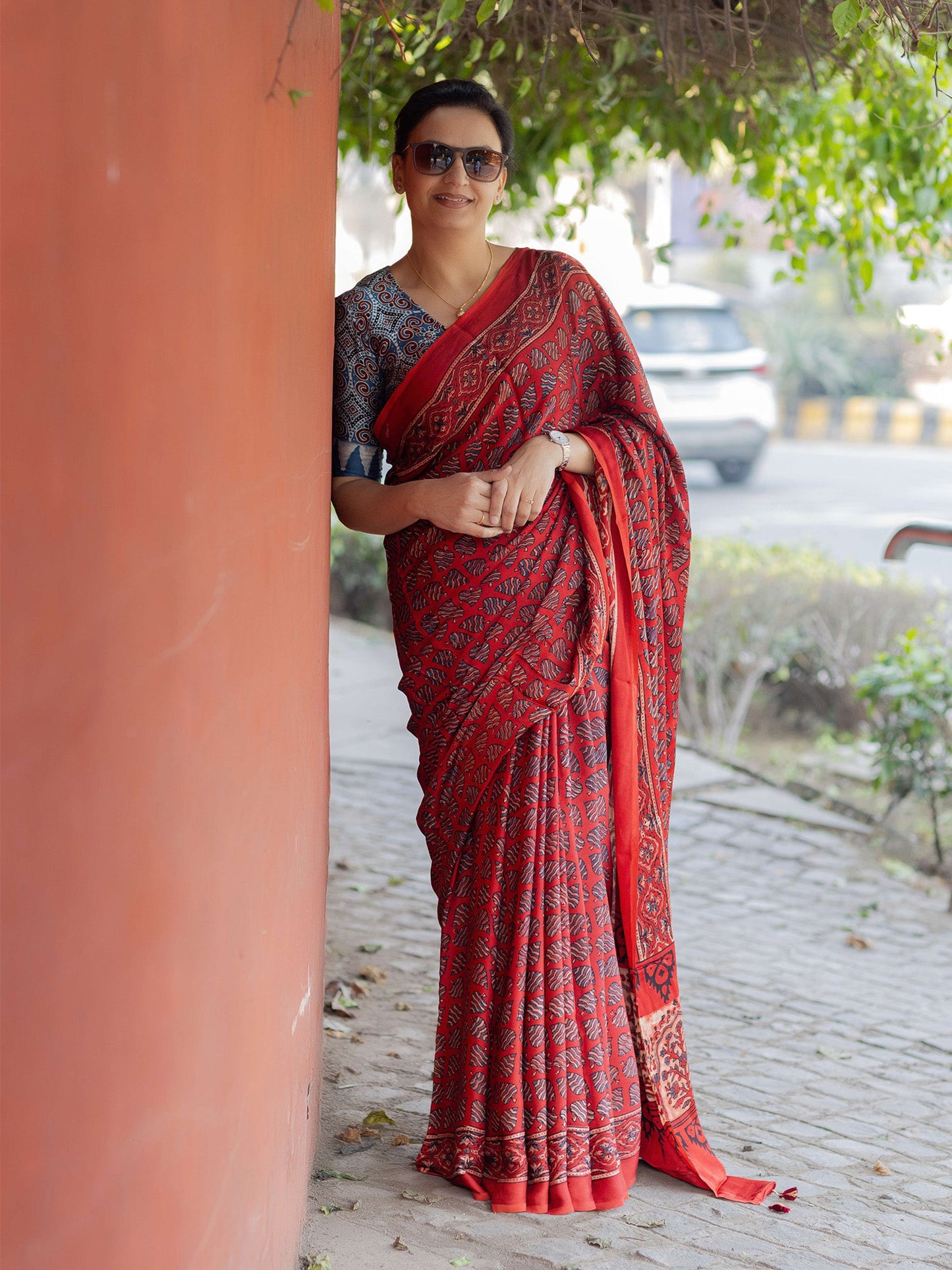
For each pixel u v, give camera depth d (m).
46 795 1.38
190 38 1.59
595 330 3.36
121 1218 1.53
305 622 2.67
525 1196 3.12
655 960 3.42
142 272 1.48
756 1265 2.94
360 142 5.81
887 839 6.99
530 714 3.16
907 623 8.97
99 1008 1.47
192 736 1.67
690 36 4.61
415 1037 4.29
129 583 1.48
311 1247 2.86
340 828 6.62
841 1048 4.53
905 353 26.39
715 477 19.66
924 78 5.20
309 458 2.66
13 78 1.29
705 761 8.09
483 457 3.23
